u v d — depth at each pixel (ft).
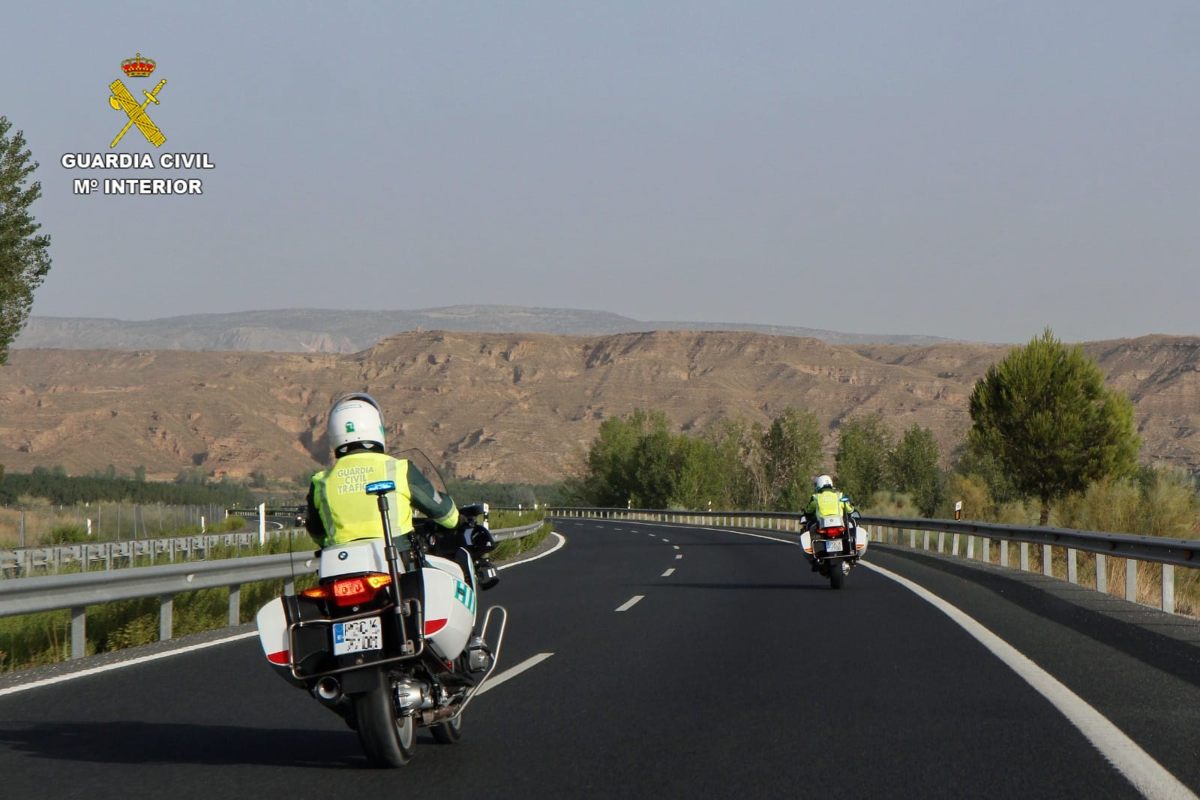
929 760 39.37
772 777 37.55
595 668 61.52
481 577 45.68
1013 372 244.83
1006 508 239.50
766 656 65.05
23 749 43.45
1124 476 238.27
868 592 105.40
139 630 78.02
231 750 43.19
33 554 189.37
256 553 132.05
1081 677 55.72
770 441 620.49
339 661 38.83
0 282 180.96
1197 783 35.81
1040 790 35.24
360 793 36.68
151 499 594.24
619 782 37.35
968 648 66.44
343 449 41.57
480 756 41.47
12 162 183.73
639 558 171.32
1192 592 128.77
